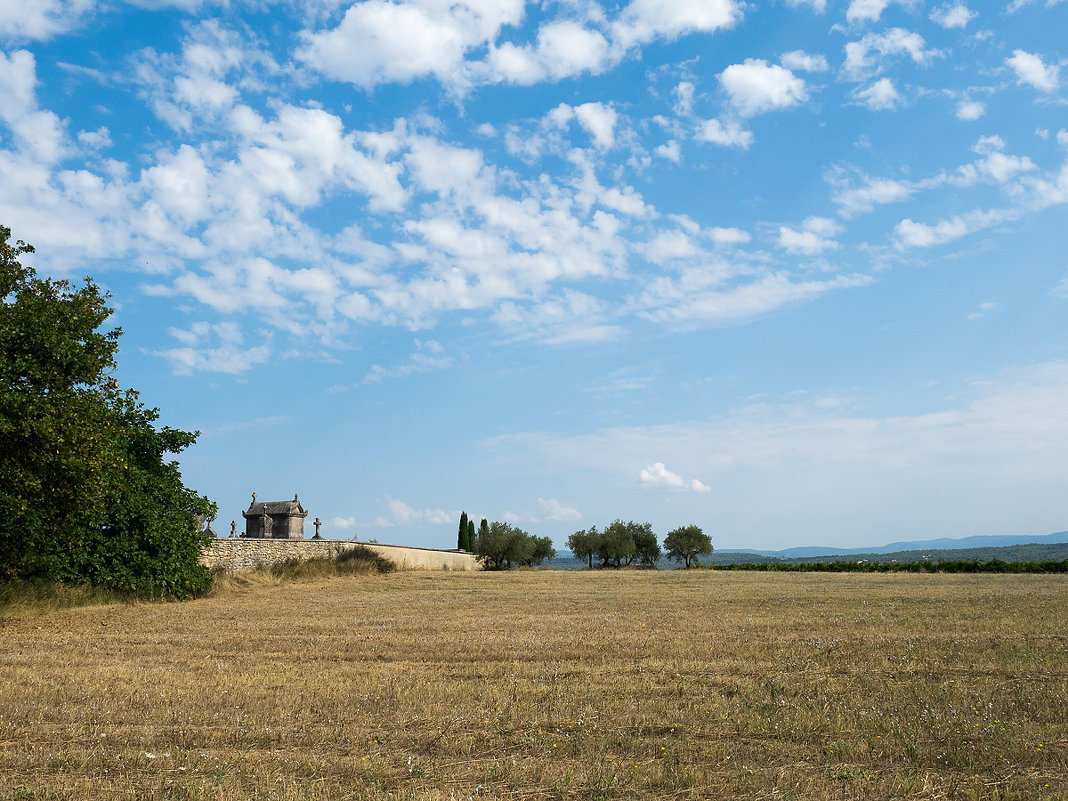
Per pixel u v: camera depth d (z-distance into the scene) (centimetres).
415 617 2158
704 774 713
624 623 1917
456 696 1042
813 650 1416
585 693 1058
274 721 915
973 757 750
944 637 1560
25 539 2180
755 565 6034
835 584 3494
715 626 1822
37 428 1709
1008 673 1175
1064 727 847
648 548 7769
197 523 3050
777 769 729
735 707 967
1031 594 2666
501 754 795
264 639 1680
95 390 2072
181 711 964
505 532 6575
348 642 1609
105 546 2602
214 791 669
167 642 1647
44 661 1398
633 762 758
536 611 2309
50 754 779
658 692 1071
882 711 933
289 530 5547
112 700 1034
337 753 795
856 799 654
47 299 2091
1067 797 642
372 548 4762
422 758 779
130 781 703
